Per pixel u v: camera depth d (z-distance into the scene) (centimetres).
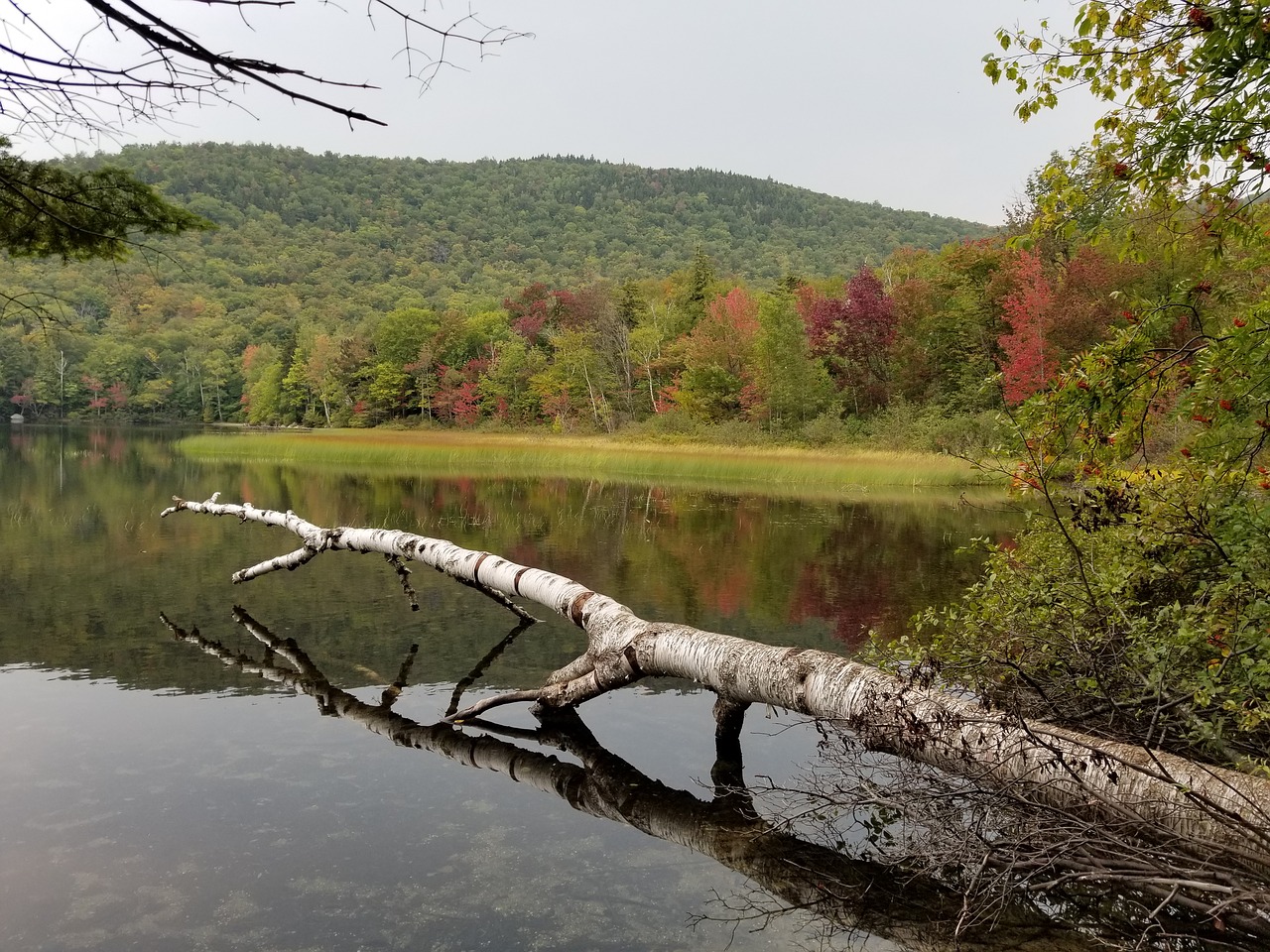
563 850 293
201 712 434
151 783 343
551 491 1895
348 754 381
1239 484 352
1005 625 379
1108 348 344
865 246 18788
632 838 304
